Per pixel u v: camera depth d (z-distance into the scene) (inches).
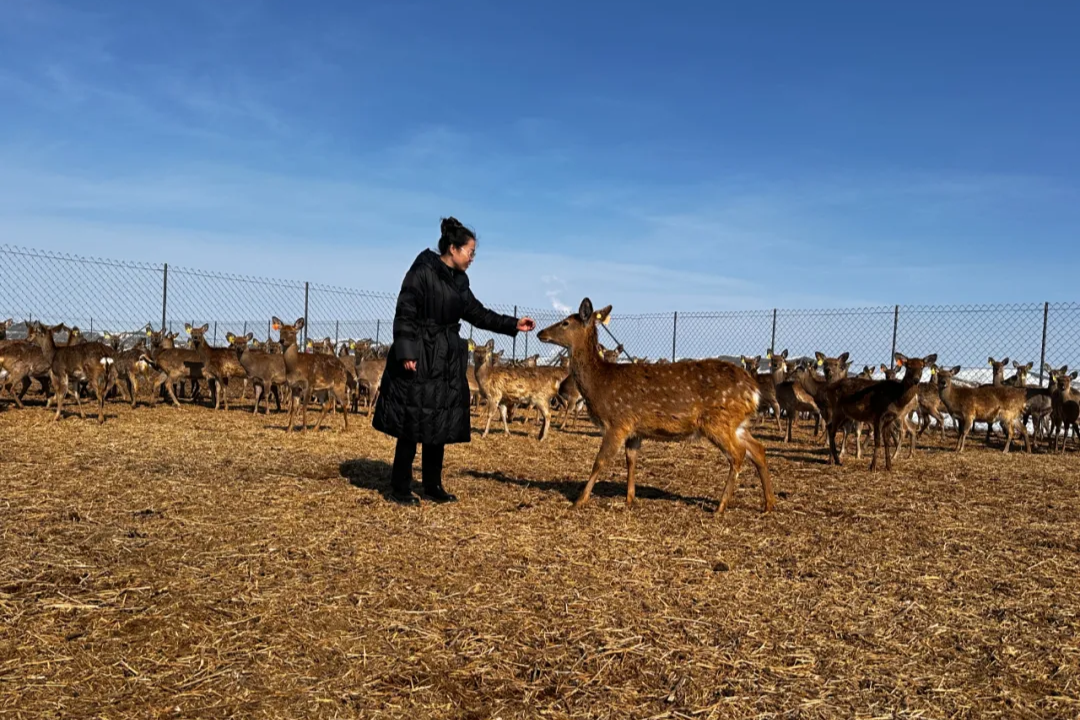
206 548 169.0
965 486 297.1
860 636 132.6
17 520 185.2
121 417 470.3
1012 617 143.9
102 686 104.6
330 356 451.5
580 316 233.6
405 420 219.1
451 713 102.1
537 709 103.9
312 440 383.2
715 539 197.0
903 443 516.1
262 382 555.8
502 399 481.1
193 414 523.8
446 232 223.9
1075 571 175.6
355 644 121.8
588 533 197.8
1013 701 109.7
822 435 552.7
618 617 136.9
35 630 120.9
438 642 124.0
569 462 340.8
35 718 95.1
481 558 170.2
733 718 102.8
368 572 156.7
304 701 103.1
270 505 214.5
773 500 236.2
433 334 219.1
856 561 179.3
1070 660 124.4
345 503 221.0
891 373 636.1
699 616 139.3
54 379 436.5
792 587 158.2
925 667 120.6
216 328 1022.4
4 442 324.8
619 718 102.1
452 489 254.5
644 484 281.9
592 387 232.5
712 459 358.0
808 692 110.7
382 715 100.7
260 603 136.9
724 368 230.7
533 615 136.6
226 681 107.5
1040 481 315.3
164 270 764.0
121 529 181.3
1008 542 201.9
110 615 128.3
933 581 165.0
